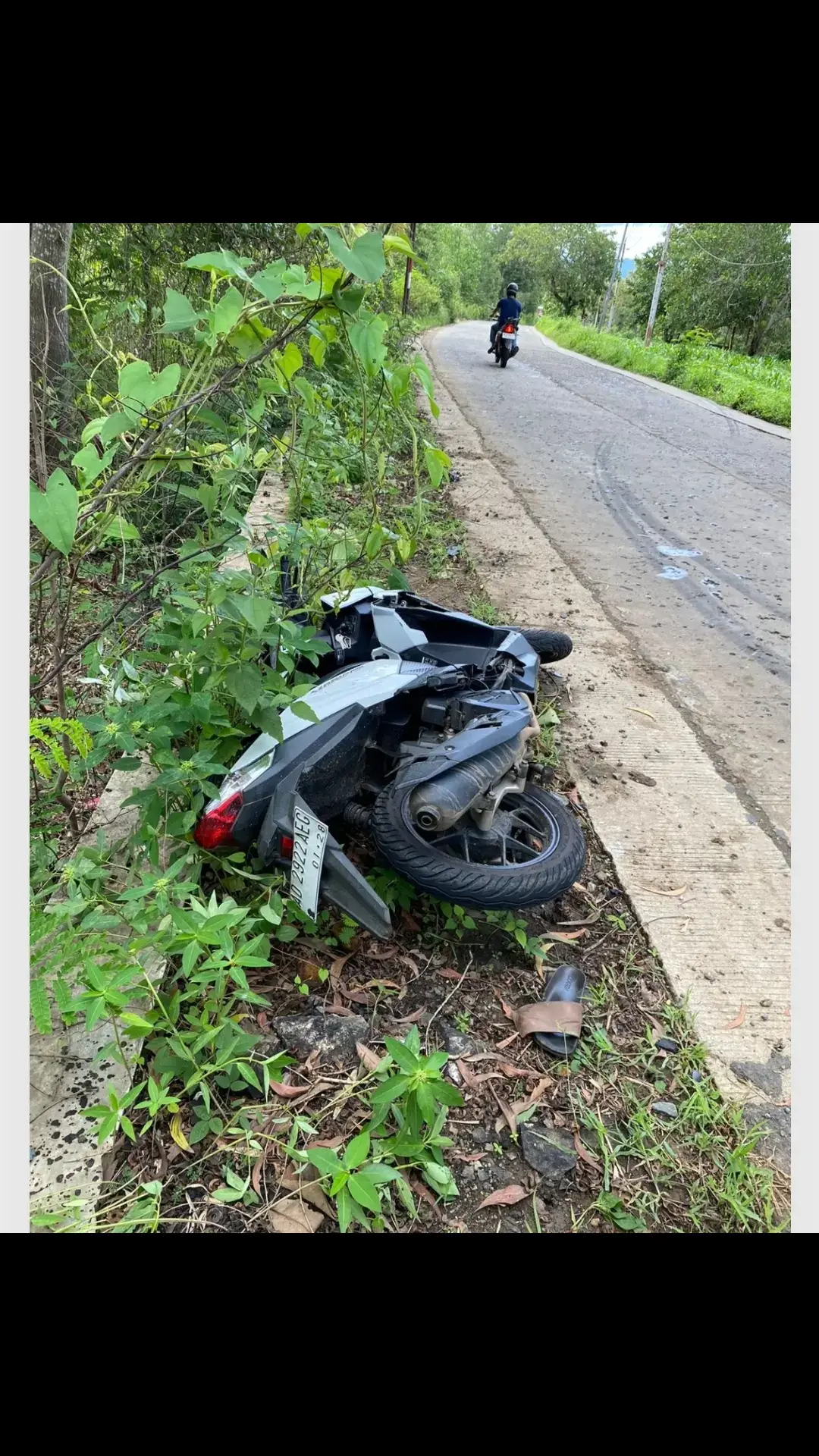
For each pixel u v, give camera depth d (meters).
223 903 1.80
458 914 2.41
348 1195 1.60
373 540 2.36
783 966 2.45
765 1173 1.85
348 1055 1.96
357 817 2.39
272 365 2.13
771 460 9.58
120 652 2.42
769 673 4.25
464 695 2.60
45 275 2.96
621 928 2.55
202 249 4.16
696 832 3.01
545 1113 1.93
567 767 3.33
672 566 5.71
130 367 1.57
